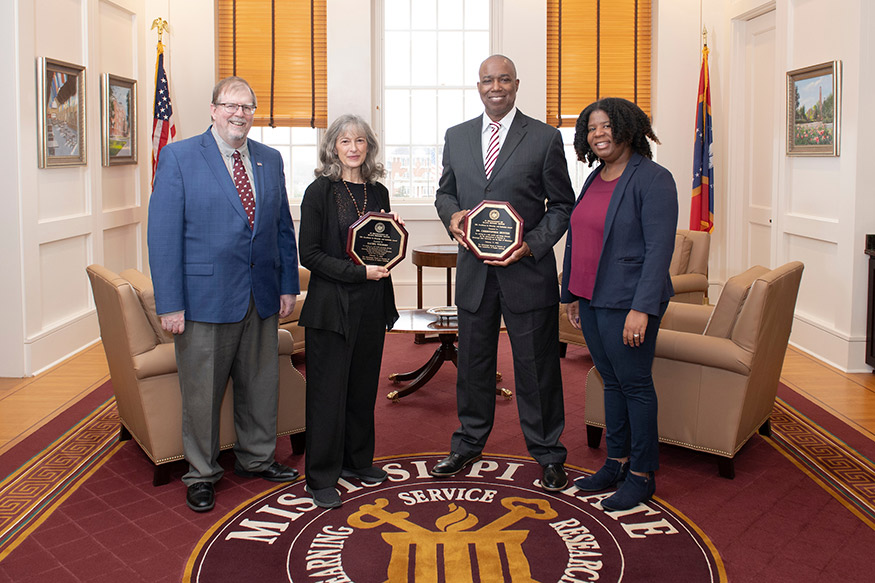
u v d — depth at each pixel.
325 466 3.26
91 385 5.00
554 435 3.44
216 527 3.04
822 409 4.49
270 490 3.40
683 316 4.22
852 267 5.19
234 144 3.23
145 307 3.39
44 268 5.42
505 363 5.51
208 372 3.23
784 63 6.00
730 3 7.08
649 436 3.16
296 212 7.34
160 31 6.68
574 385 5.00
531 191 3.33
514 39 7.08
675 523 3.06
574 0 7.20
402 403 4.68
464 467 3.64
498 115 3.35
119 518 3.12
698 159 7.02
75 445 3.95
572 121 7.29
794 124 5.86
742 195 7.30
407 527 3.03
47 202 5.41
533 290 3.32
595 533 2.97
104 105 6.12
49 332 5.40
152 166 6.68
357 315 3.23
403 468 3.66
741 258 7.37
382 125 7.33
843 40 5.20
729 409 3.44
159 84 6.64
